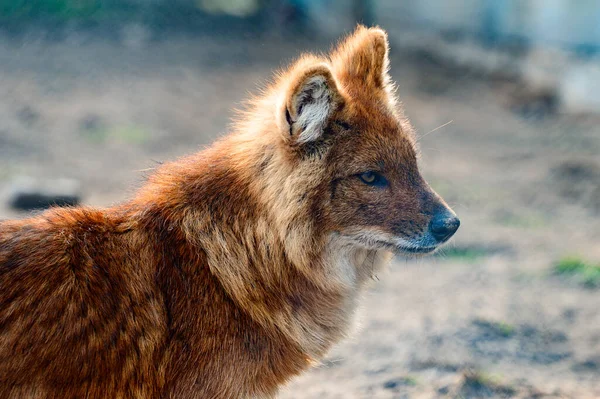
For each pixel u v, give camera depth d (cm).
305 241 902
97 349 797
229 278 863
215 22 4062
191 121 2873
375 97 995
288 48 3850
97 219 867
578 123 3059
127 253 848
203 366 833
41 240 827
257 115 965
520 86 3469
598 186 2348
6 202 2005
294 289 904
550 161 2611
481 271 1730
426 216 945
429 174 2458
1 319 777
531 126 3036
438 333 1393
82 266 820
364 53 1010
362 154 931
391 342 1368
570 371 1278
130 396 812
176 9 4100
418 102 3294
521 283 1652
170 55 3588
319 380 1243
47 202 1980
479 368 1262
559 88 3306
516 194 2291
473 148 2770
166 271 850
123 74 3303
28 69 3266
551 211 2159
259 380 873
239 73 3438
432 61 3872
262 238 888
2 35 3591
